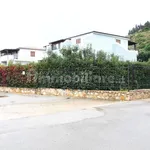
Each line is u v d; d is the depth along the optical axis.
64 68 16.64
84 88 15.48
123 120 7.56
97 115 8.61
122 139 5.34
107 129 6.34
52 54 19.83
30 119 7.93
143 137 5.50
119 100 13.54
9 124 7.12
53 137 5.56
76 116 8.45
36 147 4.79
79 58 16.69
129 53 30.70
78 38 33.28
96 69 15.24
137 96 13.95
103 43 31.39
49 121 7.56
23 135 5.78
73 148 4.70
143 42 57.75
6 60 44.31
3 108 10.66
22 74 20.30
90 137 5.53
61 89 16.70
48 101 13.48
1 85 23.11
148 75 15.82
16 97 16.17
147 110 9.63
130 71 14.52
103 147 4.75
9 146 4.88
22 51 45.00
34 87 19.00
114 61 15.20
